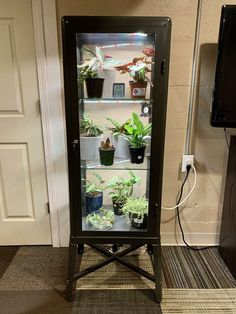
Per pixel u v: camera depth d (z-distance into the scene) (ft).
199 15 5.03
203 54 5.28
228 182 5.78
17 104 5.58
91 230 4.82
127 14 5.04
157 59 3.94
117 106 5.19
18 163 5.95
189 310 4.72
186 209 6.26
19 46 5.24
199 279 5.44
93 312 4.68
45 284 5.32
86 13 5.01
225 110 5.00
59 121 5.60
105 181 5.32
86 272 5.13
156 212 4.64
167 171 5.98
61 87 5.41
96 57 4.51
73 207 4.66
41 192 6.14
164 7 5.00
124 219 5.17
